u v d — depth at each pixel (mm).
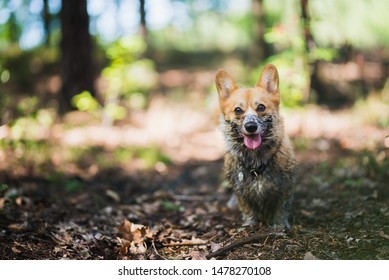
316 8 3986
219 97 2779
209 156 3820
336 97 4738
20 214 2791
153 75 6230
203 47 8703
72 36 4562
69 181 3238
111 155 3701
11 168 3297
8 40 6164
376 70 5477
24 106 3668
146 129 4461
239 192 2754
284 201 2736
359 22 4832
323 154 3520
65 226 2736
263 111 2689
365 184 3004
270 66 2748
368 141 3494
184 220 2904
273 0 5223
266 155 2707
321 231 2664
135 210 2979
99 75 5602
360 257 2502
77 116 4426
